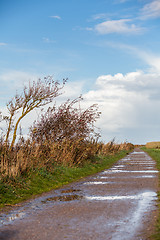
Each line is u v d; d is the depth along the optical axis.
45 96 15.78
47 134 17.94
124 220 6.98
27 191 11.30
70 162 19.08
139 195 10.22
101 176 16.72
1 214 7.95
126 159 33.22
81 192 11.30
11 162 12.92
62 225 6.68
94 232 6.10
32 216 7.63
